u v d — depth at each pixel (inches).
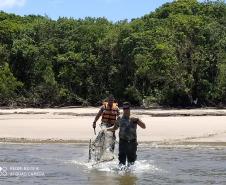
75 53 2551.7
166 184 445.4
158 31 2343.8
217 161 612.1
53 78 2445.9
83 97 2514.8
